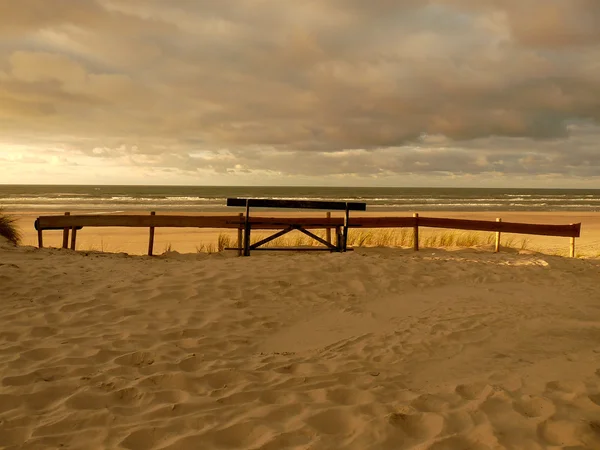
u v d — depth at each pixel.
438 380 4.37
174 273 7.82
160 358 4.72
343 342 5.36
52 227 10.74
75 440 3.23
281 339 5.48
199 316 6.01
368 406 3.74
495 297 7.21
